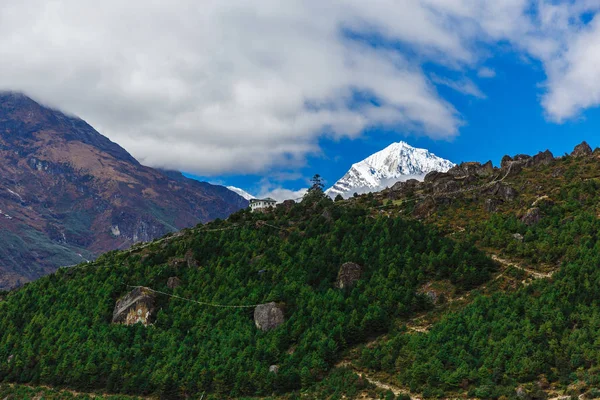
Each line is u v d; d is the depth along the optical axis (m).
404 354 185.88
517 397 158.00
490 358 173.25
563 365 165.75
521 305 190.38
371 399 173.62
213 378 198.25
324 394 180.25
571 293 188.62
